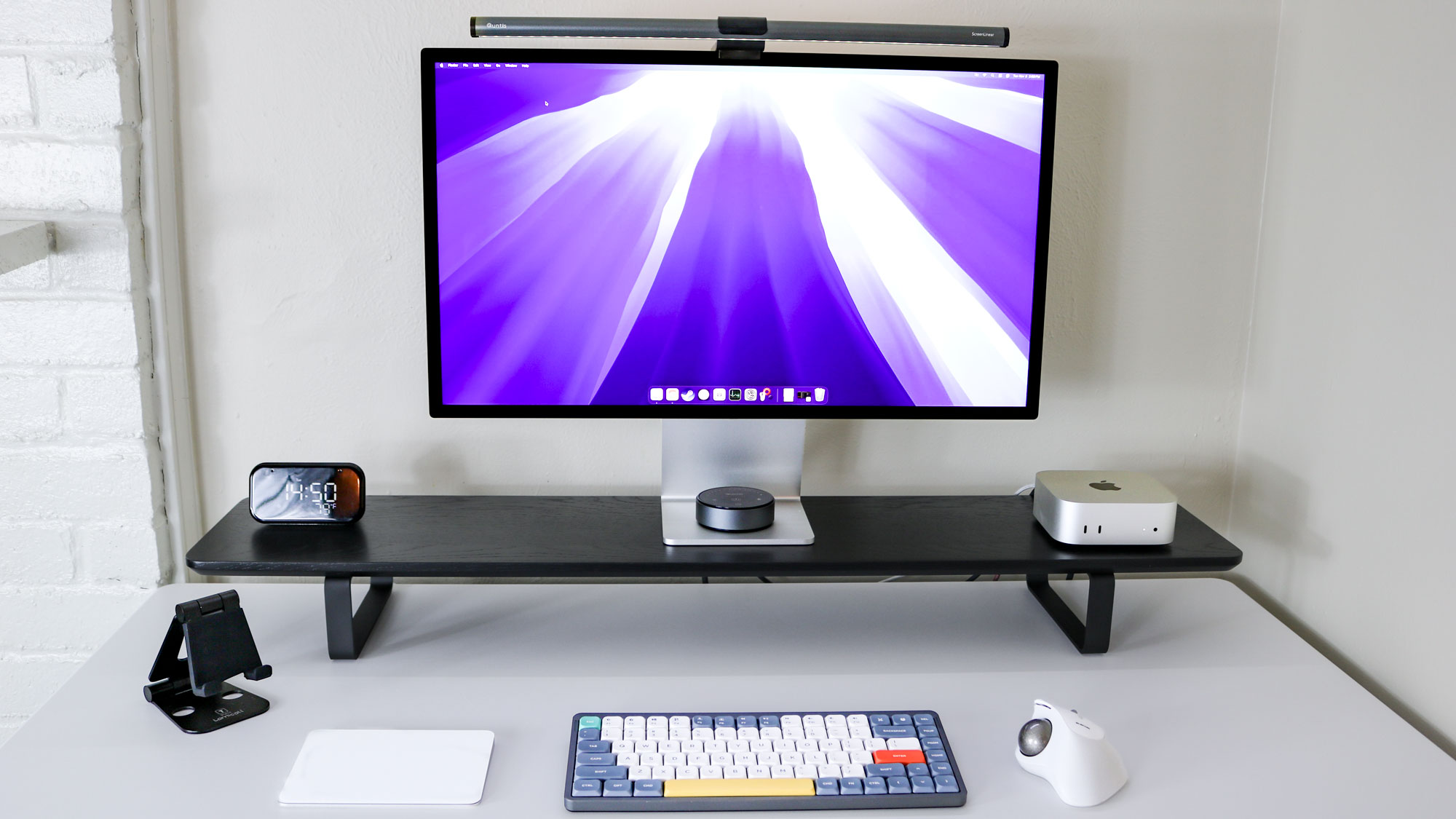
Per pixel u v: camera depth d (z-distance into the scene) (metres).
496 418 1.14
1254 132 1.26
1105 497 1.09
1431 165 0.98
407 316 1.26
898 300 1.10
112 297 1.17
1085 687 1.02
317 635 1.11
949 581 1.29
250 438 1.28
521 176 1.06
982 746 0.92
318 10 1.18
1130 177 1.27
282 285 1.24
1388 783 0.87
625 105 1.05
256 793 0.84
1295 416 1.21
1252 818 0.82
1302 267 1.20
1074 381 1.32
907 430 1.32
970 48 1.23
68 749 0.89
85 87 1.12
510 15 1.19
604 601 1.21
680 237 1.07
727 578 1.30
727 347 1.09
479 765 0.87
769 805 0.83
